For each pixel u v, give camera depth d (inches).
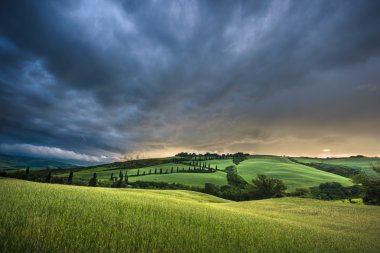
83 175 7859.3
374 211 1512.1
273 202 1980.8
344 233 741.3
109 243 238.1
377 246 530.3
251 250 298.0
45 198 482.9
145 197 1011.9
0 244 192.7
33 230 238.1
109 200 632.4
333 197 4709.6
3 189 559.8
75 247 211.5
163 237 300.8
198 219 520.7
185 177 6776.6
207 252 264.1
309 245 400.5
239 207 1563.7
